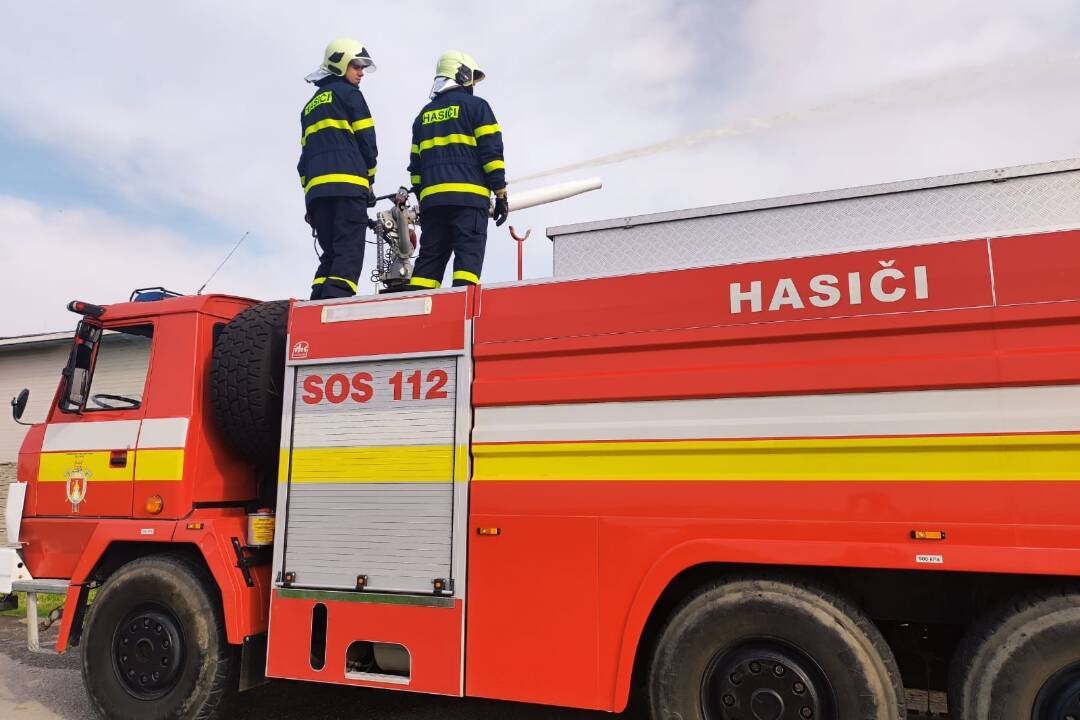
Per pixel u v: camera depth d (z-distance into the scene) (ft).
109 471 14.90
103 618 14.06
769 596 9.96
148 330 15.71
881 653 9.64
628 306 11.25
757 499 10.07
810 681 9.76
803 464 9.96
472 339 12.16
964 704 9.27
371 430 12.63
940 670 11.04
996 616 9.30
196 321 15.03
